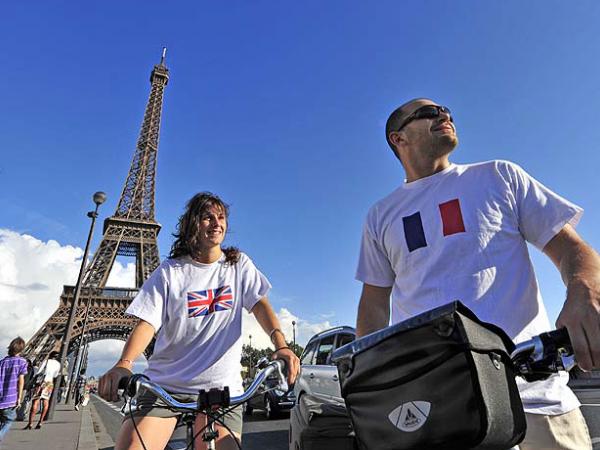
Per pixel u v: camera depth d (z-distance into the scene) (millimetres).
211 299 2619
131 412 1995
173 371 2518
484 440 946
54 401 15438
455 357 1004
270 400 11852
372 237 2309
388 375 1109
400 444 1049
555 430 1586
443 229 1917
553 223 1746
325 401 3301
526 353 1146
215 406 1948
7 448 8594
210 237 2668
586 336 1071
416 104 2303
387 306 2332
